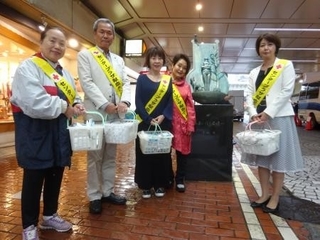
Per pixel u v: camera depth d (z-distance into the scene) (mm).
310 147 8281
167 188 3721
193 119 3678
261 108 2943
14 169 4539
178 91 3602
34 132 2072
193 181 4152
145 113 3213
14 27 5910
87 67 2775
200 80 4332
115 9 8992
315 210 3023
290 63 2832
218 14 9570
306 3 8641
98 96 2711
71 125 2342
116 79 2863
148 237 2361
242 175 4520
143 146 2840
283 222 2697
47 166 2117
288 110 2838
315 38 12461
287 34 11906
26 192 2139
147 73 3373
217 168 4168
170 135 2906
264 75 2971
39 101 1966
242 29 11203
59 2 6695
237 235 2428
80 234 2381
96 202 2850
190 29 11227
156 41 12992
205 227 2578
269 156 2887
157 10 9219
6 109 7359
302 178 4484
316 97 15070
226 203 3219
